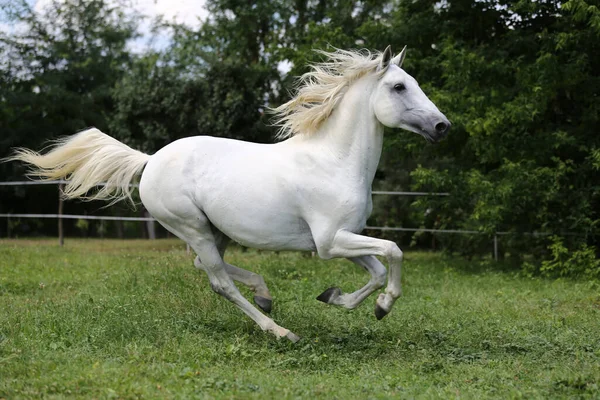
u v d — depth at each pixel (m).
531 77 10.54
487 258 13.66
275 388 4.34
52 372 4.59
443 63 10.84
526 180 10.35
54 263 11.24
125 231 22.48
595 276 10.12
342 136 5.44
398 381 4.69
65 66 23.12
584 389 4.52
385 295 5.41
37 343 5.43
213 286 6.04
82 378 4.36
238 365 5.00
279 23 18.11
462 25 11.98
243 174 5.55
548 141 10.68
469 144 11.27
